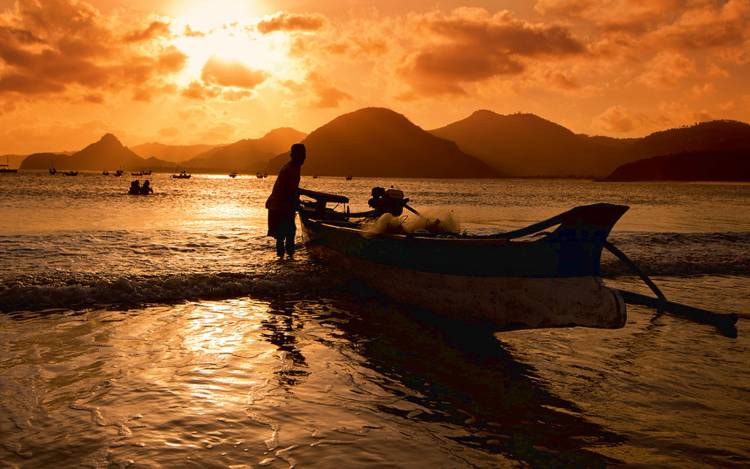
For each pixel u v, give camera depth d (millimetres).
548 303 4973
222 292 7586
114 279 7633
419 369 4734
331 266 9117
